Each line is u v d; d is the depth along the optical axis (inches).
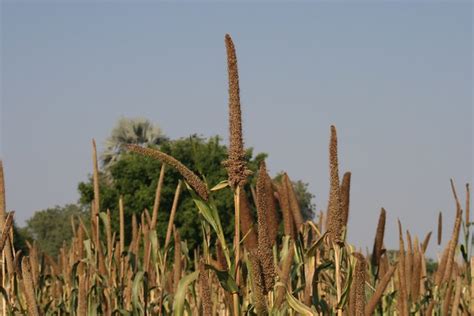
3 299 309.0
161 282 371.2
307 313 264.7
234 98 268.5
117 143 2714.1
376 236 372.5
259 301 261.4
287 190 333.4
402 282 352.2
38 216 3801.7
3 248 305.7
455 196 386.6
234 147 270.1
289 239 331.9
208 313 252.4
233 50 269.7
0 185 306.0
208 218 273.7
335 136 278.2
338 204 279.3
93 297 385.7
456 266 417.7
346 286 278.2
